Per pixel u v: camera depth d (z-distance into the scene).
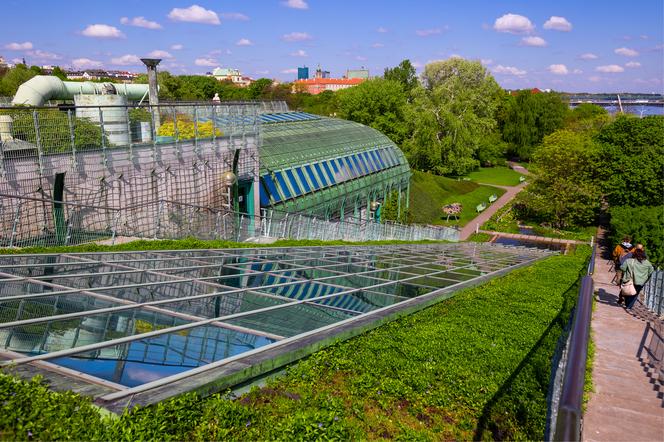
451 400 7.53
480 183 95.75
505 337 10.88
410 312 12.64
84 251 17.50
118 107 21.58
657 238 45.25
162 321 9.00
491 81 107.31
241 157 30.97
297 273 15.38
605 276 35.38
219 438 5.63
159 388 6.59
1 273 11.59
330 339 9.46
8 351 7.11
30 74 77.50
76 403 5.67
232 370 7.40
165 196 24.73
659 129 64.69
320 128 54.78
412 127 94.06
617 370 10.25
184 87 121.88
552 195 63.88
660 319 14.87
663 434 7.45
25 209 18.45
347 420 6.61
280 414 6.67
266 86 160.75
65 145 19.92
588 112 140.00
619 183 62.84
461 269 21.14
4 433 4.87
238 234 29.08
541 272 23.81
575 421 3.07
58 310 8.91
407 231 50.53
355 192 50.78
